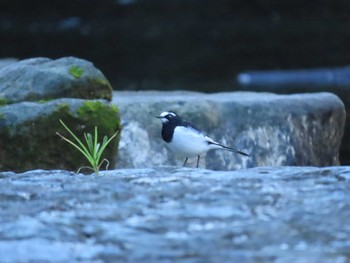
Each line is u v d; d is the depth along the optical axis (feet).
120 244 18.93
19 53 103.50
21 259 18.03
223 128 46.52
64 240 19.22
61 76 40.45
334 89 82.79
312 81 87.20
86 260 17.98
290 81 87.56
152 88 89.56
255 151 46.65
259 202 21.85
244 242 18.83
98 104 39.06
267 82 87.81
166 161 45.57
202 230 19.74
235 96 50.70
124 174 26.45
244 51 99.50
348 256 17.76
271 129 47.16
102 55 101.09
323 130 49.03
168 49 101.91
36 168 38.34
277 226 19.84
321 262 17.37
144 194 23.00
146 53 100.83
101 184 24.45
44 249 18.58
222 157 46.24
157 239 19.17
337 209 21.02
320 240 18.85
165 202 22.17
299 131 47.75
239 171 26.32
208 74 92.58
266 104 47.67
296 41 102.22
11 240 19.20
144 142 45.55
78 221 20.59
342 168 25.70
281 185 23.66
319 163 48.91
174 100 46.93
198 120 46.29
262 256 17.85
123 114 45.78
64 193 23.44
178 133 42.11
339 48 99.19
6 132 37.91
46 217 20.95
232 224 20.11
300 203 21.67
